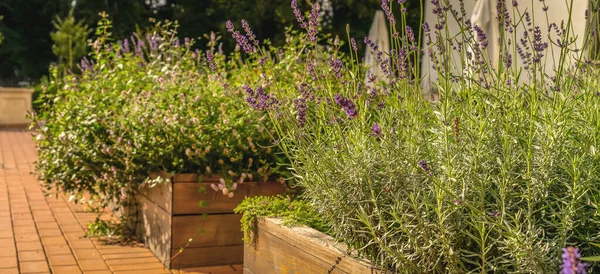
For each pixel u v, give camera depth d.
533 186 2.51
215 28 30.94
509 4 5.86
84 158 5.97
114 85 6.41
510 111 2.70
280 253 3.58
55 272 5.06
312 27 3.33
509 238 2.30
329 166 2.94
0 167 12.26
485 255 2.44
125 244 5.98
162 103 5.71
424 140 2.87
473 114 2.84
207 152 5.11
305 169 3.14
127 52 7.31
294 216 3.69
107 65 7.16
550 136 2.49
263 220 3.79
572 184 2.51
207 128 5.29
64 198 8.62
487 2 5.68
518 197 2.58
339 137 3.10
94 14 35.28
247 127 5.35
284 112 3.31
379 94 4.45
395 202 2.64
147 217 5.84
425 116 2.98
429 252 2.53
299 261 3.36
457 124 2.45
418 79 2.94
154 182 5.30
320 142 3.29
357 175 2.84
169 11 35.78
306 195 3.26
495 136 2.71
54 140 6.45
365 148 2.94
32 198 8.65
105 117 5.90
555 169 2.52
